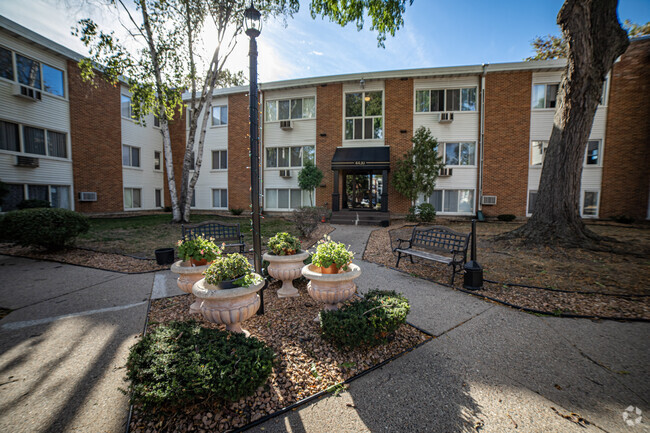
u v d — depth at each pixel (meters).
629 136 13.90
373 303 3.17
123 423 2.06
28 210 7.04
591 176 14.50
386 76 15.66
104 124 15.91
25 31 12.27
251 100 3.69
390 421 2.09
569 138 7.61
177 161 19.95
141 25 11.99
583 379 2.56
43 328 3.53
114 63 10.57
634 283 4.97
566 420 2.10
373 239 9.69
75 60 14.30
